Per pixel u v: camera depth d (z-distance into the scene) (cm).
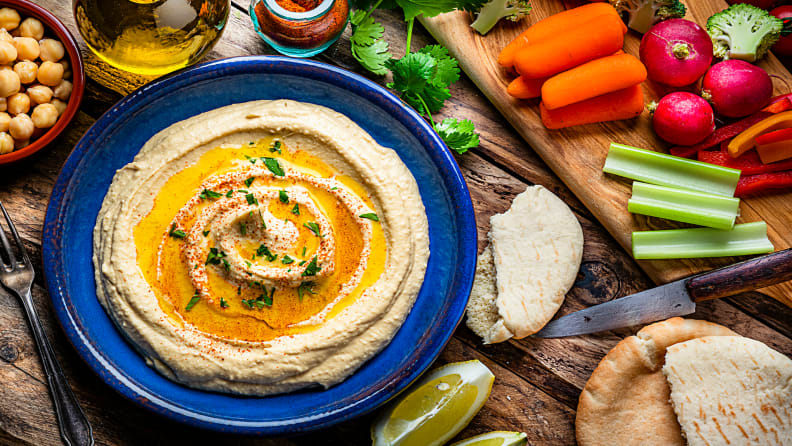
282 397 52
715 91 55
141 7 49
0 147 52
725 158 56
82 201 52
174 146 52
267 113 53
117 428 54
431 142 53
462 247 52
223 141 53
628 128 57
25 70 52
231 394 52
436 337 51
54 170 56
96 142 52
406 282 53
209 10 51
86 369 54
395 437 54
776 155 55
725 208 55
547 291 55
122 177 52
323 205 53
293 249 52
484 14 57
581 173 57
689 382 53
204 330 52
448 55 58
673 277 56
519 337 55
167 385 52
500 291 56
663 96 58
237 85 53
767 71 58
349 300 52
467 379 54
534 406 56
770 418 53
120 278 51
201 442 55
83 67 53
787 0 59
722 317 56
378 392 50
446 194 53
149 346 51
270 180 53
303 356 51
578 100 55
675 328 55
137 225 52
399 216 53
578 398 56
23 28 53
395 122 53
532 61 55
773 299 56
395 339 54
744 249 55
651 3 56
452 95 58
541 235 56
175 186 53
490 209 58
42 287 54
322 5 53
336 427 55
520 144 58
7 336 54
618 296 57
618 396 55
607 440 54
